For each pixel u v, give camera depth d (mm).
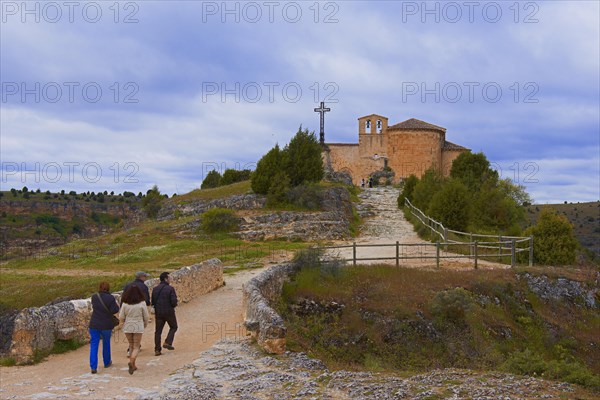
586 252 39531
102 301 10133
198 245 31000
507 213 37844
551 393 8539
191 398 8102
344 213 37219
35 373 9883
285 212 35562
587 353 17250
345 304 16516
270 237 32344
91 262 30094
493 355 14945
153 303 11633
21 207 91688
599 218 87000
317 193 37719
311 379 9273
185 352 11609
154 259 28562
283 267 17531
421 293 17438
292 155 40875
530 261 22344
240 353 11125
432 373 9867
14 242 75438
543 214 27641
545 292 19594
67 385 8961
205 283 18547
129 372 9844
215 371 9750
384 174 61812
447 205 32000
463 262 22547
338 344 14719
